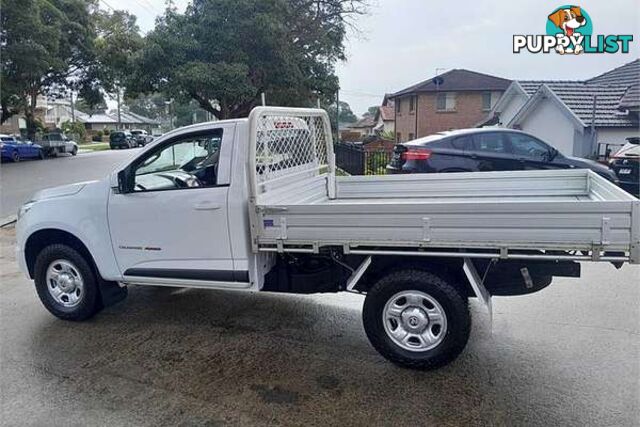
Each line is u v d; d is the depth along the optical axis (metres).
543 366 3.48
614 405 2.99
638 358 3.56
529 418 2.88
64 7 29.88
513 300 4.77
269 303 4.88
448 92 31.34
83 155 30.64
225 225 3.77
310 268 4.02
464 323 3.36
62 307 4.50
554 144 16.84
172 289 5.33
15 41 25.23
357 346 3.90
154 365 3.63
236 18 21.62
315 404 3.07
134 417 2.98
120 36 30.58
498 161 8.82
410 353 3.48
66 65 30.56
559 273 3.34
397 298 3.53
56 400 3.17
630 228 2.85
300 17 25.23
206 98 23.20
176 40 21.64
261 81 23.91
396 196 5.08
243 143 3.71
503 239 3.09
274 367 3.57
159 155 4.04
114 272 4.26
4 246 7.40
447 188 4.87
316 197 4.94
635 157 9.56
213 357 3.74
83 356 3.79
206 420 2.93
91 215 4.22
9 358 3.77
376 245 3.35
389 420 2.89
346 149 15.30
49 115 71.06
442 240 3.20
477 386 3.25
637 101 14.76
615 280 5.29
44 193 4.60
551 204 2.96
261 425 2.88
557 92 16.44
